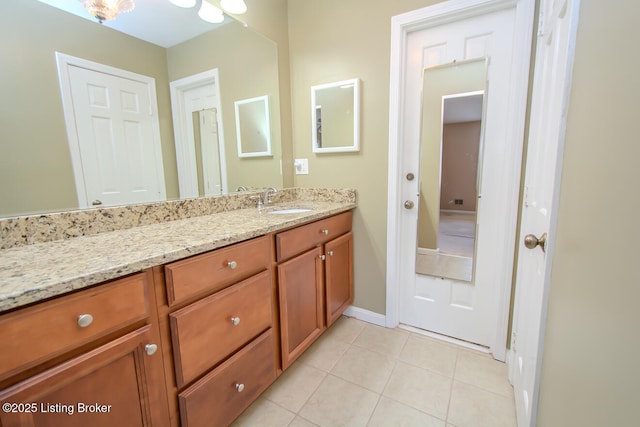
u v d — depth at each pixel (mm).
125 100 1208
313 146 1974
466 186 1636
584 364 512
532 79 1328
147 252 805
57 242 937
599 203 483
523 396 1072
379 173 1790
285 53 1964
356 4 1717
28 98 943
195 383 923
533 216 1146
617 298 405
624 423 375
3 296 527
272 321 1256
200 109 1511
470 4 1422
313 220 1503
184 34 1410
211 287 957
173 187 1408
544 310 782
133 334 749
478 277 1666
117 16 1167
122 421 742
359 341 1766
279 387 1405
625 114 406
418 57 1662
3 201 897
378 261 1883
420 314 1873
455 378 1447
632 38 394
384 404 1295
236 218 1373
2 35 887
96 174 1120
